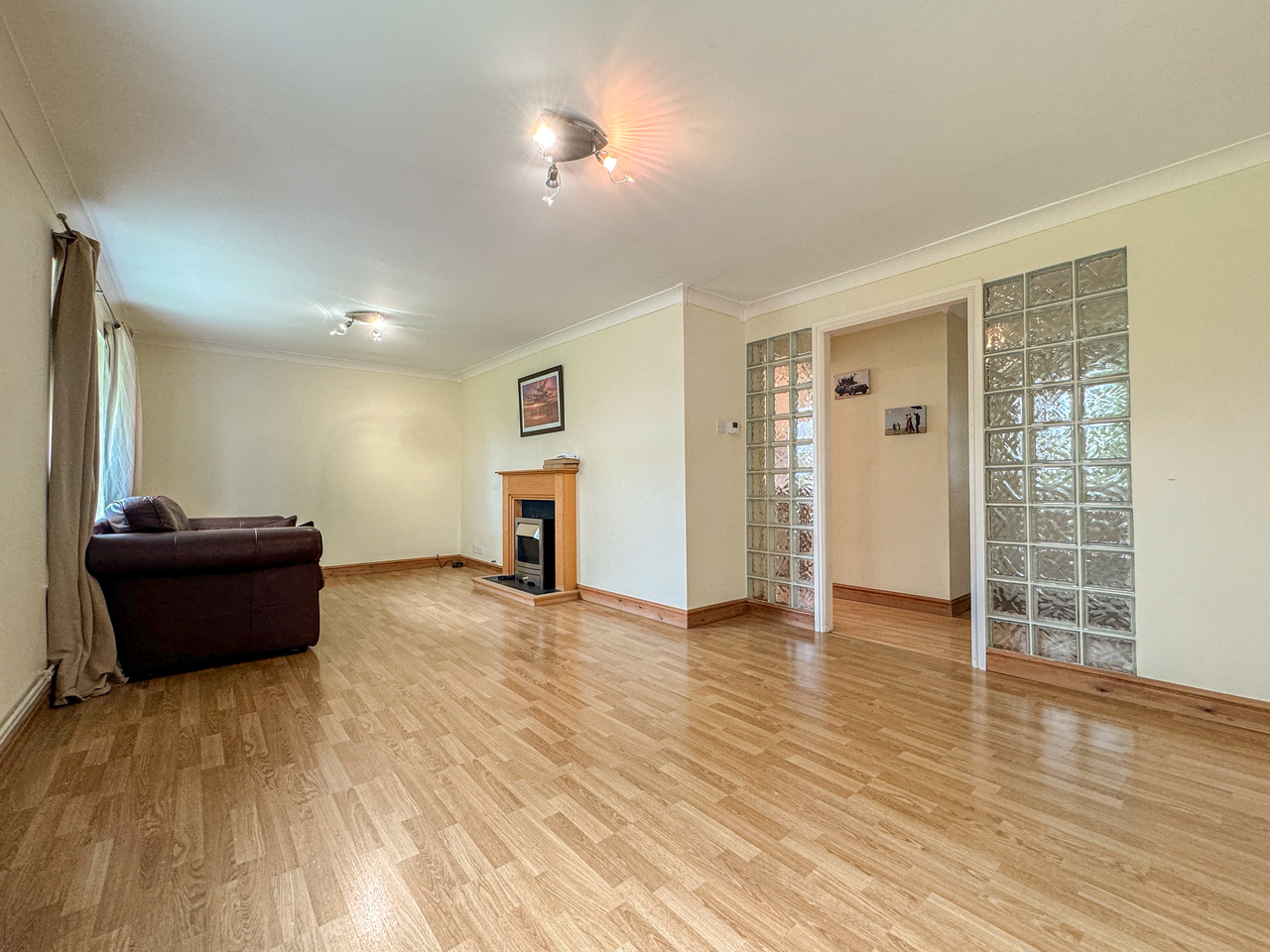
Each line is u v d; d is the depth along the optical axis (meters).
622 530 4.27
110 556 2.59
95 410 2.57
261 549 2.94
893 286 3.29
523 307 4.15
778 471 4.00
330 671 2.85
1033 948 1.13
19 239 1.94
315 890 1.29
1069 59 1.66
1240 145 2.13
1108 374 2.52
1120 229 2.47
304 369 5.69
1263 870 1.37
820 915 1.22
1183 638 2.32
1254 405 2.16
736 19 1.50
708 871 1.36
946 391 4.13
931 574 4.20
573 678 2.74
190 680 2.72
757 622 3.91
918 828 1.54
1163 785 1.76
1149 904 1.25
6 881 1.30
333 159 2.15
